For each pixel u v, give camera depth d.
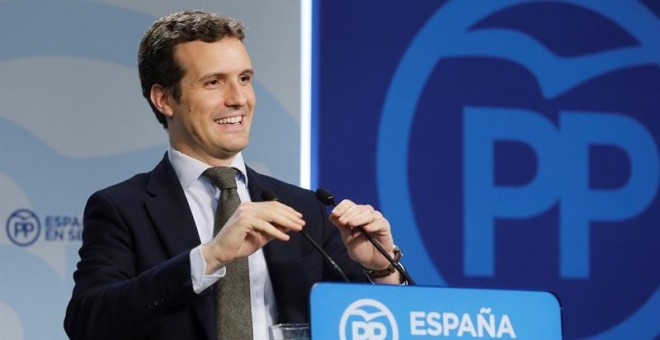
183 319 5.21
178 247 5.39
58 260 7.88
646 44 9.50
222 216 5.48
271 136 8.41
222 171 5.60
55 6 8.00
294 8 8.56
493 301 4.50
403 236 8.77
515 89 9.13
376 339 4.29
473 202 8.96
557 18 9.30
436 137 8.91
